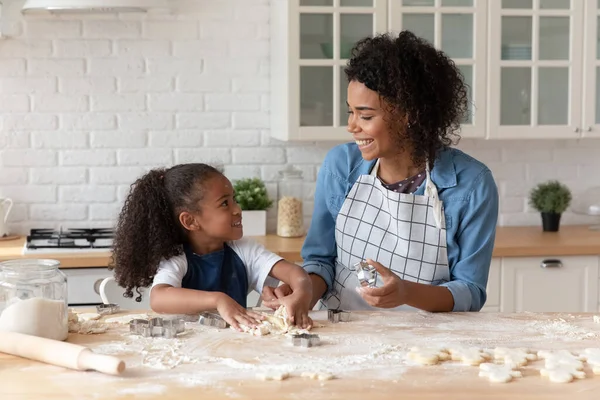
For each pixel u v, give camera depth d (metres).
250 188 4.01
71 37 3.96
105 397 1.58
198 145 4.09
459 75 2.50
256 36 4.08
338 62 3.77
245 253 2.52
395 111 2.26
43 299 1.89
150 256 2.40
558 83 3.95
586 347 1.92
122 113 4.03
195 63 4.05
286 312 2.11
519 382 1.67
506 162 4.30
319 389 1.62
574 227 4.28
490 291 3.72
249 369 1.74
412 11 3.79
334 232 2.59
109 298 2.76
